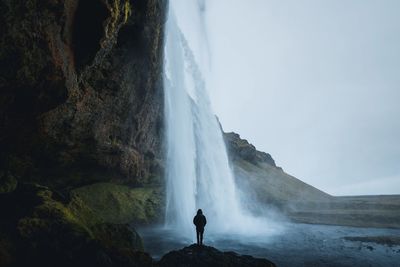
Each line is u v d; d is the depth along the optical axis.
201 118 51.03
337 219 45.12
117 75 26.55
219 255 16.17
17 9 15.32
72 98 22.23
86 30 20.03
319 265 19.72
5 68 16.19
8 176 19.78
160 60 32.34
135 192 35.75
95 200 30.42
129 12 23.12
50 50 17.41
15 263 13.21
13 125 19.62
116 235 17.98
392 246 26.17
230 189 52.12
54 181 28.22
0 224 15.01
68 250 14.00
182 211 40.09
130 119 31.09
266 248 24.78
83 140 26.00
